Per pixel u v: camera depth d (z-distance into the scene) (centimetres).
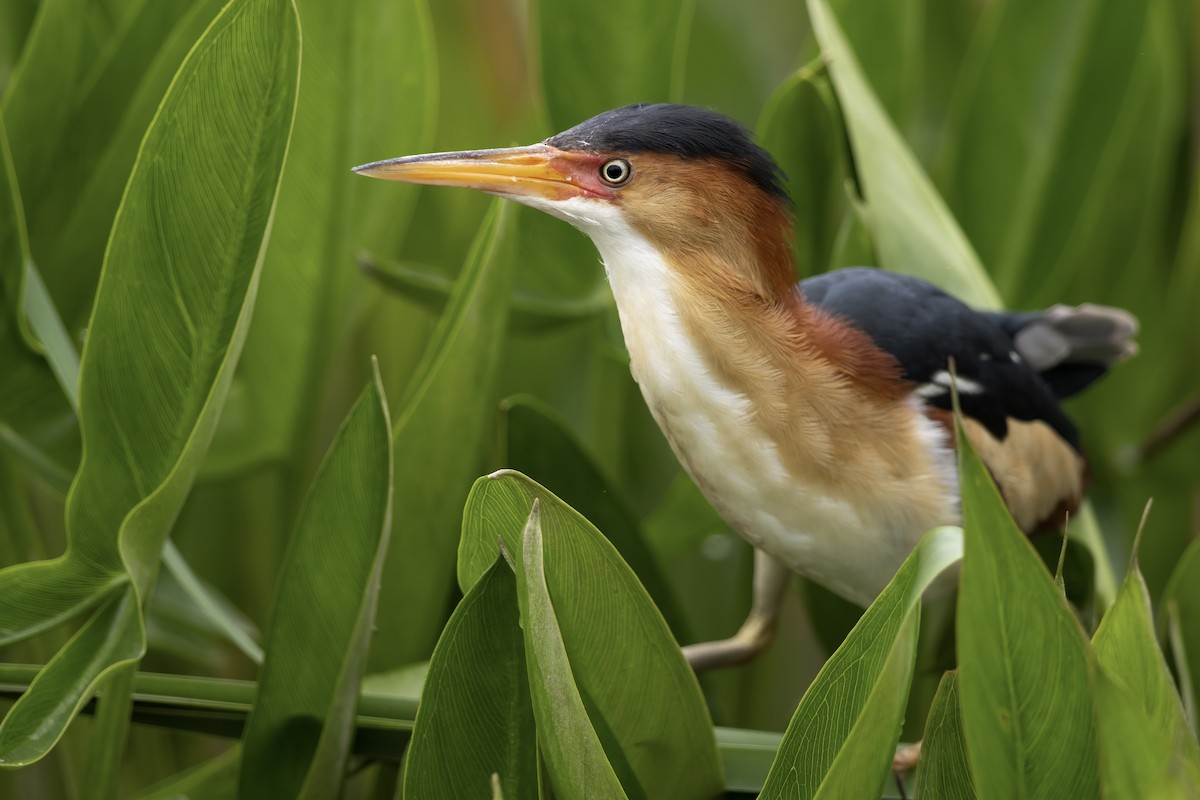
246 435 390
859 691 373
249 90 376
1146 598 372
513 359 397
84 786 380
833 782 372
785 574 389
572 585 375
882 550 385
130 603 379
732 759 380
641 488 398
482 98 403
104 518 378
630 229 383
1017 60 396
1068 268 397
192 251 377
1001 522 370
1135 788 370
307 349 389
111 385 377
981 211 397
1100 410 399
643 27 393
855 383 384
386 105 388
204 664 392
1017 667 371
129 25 389
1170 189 402
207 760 395
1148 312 400
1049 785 371
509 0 406
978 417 387
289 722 379
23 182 389
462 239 398
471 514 375
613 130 383
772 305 384
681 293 384
